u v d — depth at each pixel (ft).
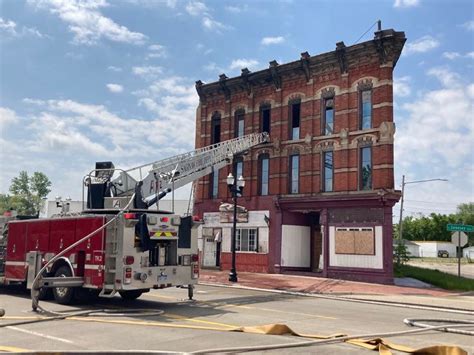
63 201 52.54
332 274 82.07
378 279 76.33
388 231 76.69
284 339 28.66
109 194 52.01
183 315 38.06
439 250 295.89
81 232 41.86
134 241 39.81
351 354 24.95
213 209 102.83
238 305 46.57
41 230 45.98
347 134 83.35
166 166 68.59
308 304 50.80
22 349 24.76
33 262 45.65
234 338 28.68
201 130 108.78
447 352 24.95
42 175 283.18
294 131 93.61
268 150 95.25
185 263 43.91
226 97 104.42
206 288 65.21
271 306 46.98
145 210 43.19
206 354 23.86
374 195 77.30
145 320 34.86
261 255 92.58
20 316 35.65
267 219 92.22
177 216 43.16
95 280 39.88
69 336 28.66
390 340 29.89
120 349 25.17
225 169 102.32
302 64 89.61
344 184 82.69
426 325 35.32
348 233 81.10
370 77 81.76
